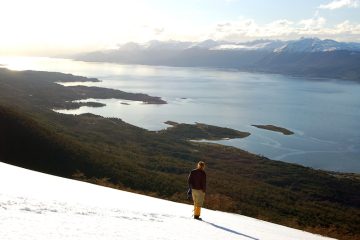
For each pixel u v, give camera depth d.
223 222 19.59
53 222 10.05
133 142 182.00
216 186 83.12
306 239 20.86
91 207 14.64
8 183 17.61
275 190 105.44
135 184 65.25
